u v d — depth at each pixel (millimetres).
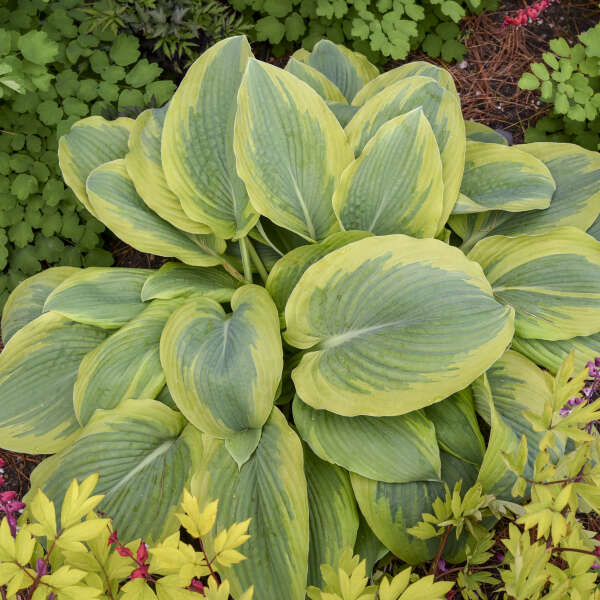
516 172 979
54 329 972
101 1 1197
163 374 924
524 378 933
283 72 906
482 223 1029
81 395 918
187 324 912
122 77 1165
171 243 978
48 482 883
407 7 1188
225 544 668
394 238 865
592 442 749
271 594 820
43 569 686
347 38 1246
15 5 1203
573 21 1286
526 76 1135
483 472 859
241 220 953
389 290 863
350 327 881
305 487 839
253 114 904
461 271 853
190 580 663
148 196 957
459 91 1250
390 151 910
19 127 1146
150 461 899
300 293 878
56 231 1116
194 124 936
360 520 906
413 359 839
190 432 914
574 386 723
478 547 834
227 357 875
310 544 862
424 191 915
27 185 1112
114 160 992
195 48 1194
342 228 931
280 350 866
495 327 825
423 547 872
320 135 928
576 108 1132
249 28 1208
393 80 1033
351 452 860
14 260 1117
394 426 868
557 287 933
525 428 911
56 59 1167
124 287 987
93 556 692
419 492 875
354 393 849
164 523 868
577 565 720
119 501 876
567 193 997
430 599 679
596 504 712
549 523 703
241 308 923
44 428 941
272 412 891
